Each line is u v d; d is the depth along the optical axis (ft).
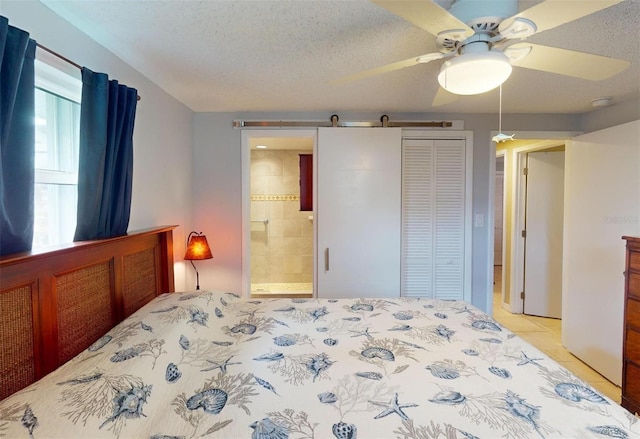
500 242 20.79
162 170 7.76
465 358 4.40
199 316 5.11
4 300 3.27
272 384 3.76
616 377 8.02
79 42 4.99
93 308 4.62
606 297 8.33
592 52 5.73
